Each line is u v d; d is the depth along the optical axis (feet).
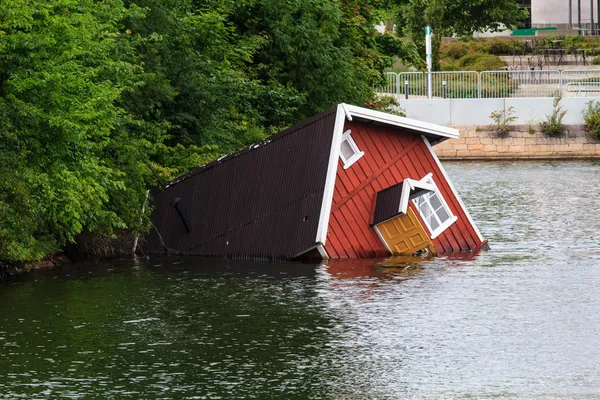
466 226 179.01
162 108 208.95
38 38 152.56
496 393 98.58
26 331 120.67
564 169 325.01
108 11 183.21
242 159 172.24
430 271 156.97
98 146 163.43
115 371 105.70
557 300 136.15
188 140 211.00
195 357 110.42
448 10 538.06
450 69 463.42
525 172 316.40
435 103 373.40
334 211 167.12
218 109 224.94
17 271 154.61
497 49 501.97
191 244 172.45
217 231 170.91
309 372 105.09
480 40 521.24
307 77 275.59
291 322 124.47
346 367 106.63
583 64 483.92
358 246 168.66
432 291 141.69
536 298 137.28
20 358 110.22
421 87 379.14
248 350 112.88
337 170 168.14
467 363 107.76
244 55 255.29
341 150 169.99
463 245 178.19
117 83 174.09
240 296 138.51
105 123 163.73
